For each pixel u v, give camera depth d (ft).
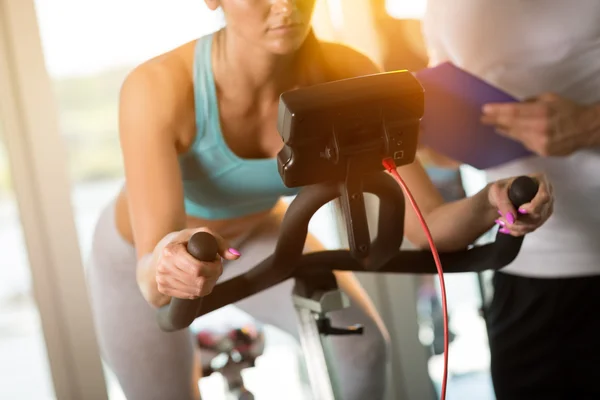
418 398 8.80
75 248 7.80
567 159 5.78
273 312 6.28
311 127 3.49
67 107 7.94
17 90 7.47
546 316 6.07
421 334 9.17
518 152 5.64
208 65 4.93
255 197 5.60
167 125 4.73
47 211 7.68
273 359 9.20
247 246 6.05
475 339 9.41
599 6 5.48
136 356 6.06
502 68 5.83
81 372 7.98
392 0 7.51
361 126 3.57
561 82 5.75
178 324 3.98
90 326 7.94
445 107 5.50
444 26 6.04
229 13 4.37
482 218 4.37
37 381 9.52
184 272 3.50
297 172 3.65
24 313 10.23
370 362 5.66
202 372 6.52
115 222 6.14
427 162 6.98
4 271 10.05
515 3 5.59
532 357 6.22
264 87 5.09
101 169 8.32
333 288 4.22
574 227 5.88
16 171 7.56
